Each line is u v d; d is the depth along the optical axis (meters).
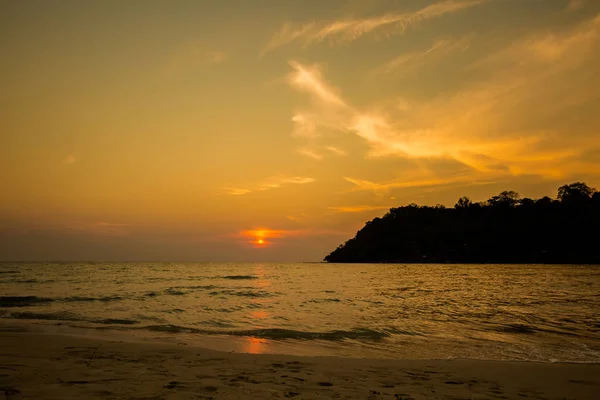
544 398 5.65
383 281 50.78
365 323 14.72
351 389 5.76
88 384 5.55
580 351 9.98
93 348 8.92
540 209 172.38
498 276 63.28
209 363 7.52
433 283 45.28
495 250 161.50
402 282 48.06
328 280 53.00
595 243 146.12
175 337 11.45
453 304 22.03
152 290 30.28
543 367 7.94
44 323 13.88
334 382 6.20
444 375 7.04
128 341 10.46
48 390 5.16
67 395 4.93
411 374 7.07
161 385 5.59
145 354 8.34
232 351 9.60
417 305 21.52
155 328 13.02
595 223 150.88
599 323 14.68
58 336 10.77
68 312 17.09
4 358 7.46
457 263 161.88
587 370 7.69
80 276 52.50
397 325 14.20
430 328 13.54
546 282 45.72
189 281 44.75
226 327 13.50
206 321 14.95
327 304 22.00
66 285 34.97
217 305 20.70
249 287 36.69
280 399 5.06
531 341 11.28
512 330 13.19
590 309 19.14
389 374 7.01
